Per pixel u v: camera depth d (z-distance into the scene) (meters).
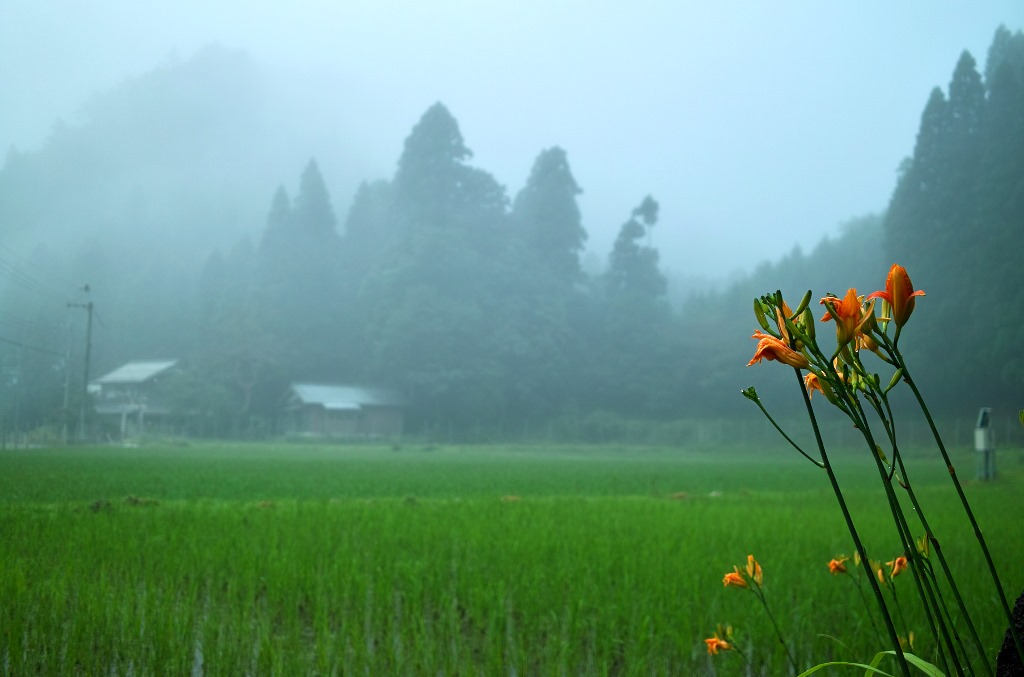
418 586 6.90
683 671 5.49
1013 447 50.59
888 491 1.75
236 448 56.12
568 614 6.27
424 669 5.19
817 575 7.75
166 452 45.06
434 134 85.19
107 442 60.09
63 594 6.20
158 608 6.09
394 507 14.57
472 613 6.37
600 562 8.26
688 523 12.40
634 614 6.27
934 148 62.31
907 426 56.34
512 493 20.64
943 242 59.12
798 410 67.56
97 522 10.73
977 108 61.84
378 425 71.81
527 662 5.28
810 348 1.65
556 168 87.44
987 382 55.53
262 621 5.95
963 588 6.98
